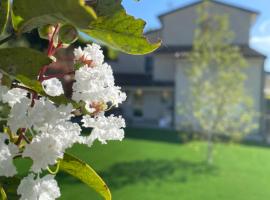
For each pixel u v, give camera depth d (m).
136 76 34.34
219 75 17.34
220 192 13.29
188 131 17.97
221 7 31.17
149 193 12.71
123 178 14.22
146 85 32.78
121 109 32.66
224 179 14.91
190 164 17.20
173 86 32.66
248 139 26.67
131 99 33.59
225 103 17.30
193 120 19.97
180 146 21.25
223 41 17.84
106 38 0.94
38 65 0.85
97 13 0.91
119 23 0.92
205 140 17.66
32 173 0.85
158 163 17.00
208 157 17.56
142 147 20.19
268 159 19.05
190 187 13.60
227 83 17.19
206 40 17.61
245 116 17.28
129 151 18.77
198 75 17.50
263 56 28.81
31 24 0.89
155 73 33.22
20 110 0.82
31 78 0.85
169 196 12.53
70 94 0.90
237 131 17.50
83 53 0.92
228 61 17.34
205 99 17.38
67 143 0.83
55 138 0.82
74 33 0.87
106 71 0.91
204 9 18.38
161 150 19.88
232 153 19.84
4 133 0.82
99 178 1.14
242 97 17.34
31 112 0.83
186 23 31.89
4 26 0.93
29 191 0.84
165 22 31.98
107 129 0.89
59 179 12.27
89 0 0.92
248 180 14.96
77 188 11.77
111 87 0.90
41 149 0.81
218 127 17.45
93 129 0.89
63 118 0.84
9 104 0.86
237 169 16.69
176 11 31.86
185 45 32.03
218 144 18.00
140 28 0.92
